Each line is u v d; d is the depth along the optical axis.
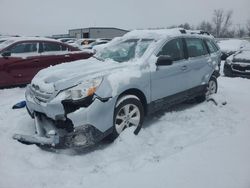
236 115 5.68
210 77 6.61
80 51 9.55
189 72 5.73
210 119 5.42
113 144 4.20
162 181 3.29
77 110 3.82
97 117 3.91
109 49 5.59
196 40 6.26
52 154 3.89
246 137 4.52
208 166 3.60
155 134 4.71
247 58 10.77
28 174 3.41
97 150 4.10
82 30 52.75
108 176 3.44
